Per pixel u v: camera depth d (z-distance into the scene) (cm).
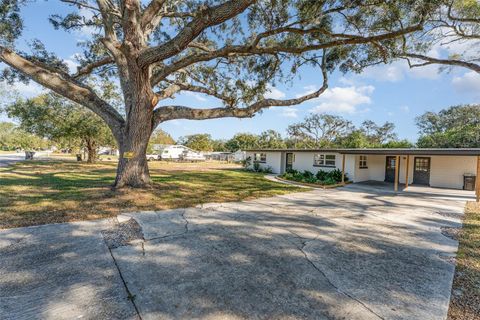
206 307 212
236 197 757
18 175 1153
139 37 607
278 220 507
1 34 668
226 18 467
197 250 339
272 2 624
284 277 270
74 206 550
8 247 333
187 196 716
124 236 386
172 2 847
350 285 257
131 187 724
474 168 1067
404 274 284
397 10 585
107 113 734
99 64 884
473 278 278
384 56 795
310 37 752
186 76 1033
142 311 204
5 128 4475
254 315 203
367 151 1094
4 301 214
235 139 4438
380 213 601
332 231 445
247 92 1002
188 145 4903
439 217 573
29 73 627
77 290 233
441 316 208
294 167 1681
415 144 2509
